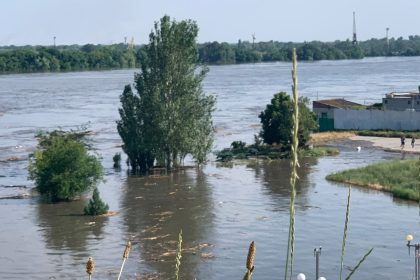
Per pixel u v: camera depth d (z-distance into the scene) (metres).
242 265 39.00
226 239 44.31
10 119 117.25
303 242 42.47
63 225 49.41
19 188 63.25
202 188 61.31
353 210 50.72
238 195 57.75
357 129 93.25
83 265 39.91
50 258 41.41
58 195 57.47
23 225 49.62
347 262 38.31
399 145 81.44
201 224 48.47
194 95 71.31
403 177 59.69
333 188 59.19
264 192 58.66
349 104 101.44
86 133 87.50
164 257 41.00
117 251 42.62
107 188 62.59
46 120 115.19
